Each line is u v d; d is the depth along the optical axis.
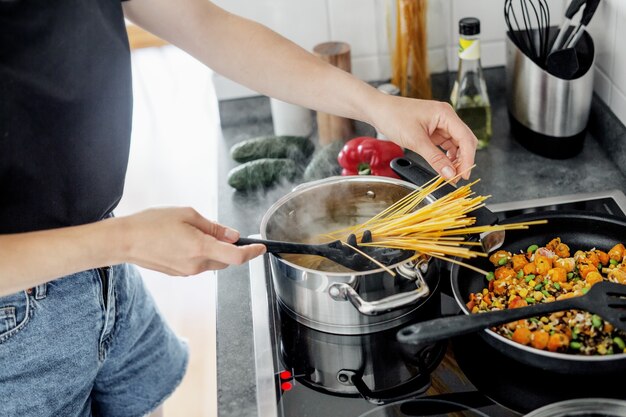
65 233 0.91
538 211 1.25
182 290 2.45
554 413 0.90
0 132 0.97
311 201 1.23
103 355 1.26
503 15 1.71
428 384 1.00
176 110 2.51
